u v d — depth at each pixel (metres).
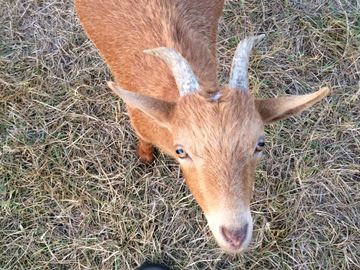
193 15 0.69
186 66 0.54
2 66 0.90
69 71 0.90
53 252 0.81
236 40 0.92
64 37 0.92
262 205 0.82
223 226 0.52
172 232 0.81
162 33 0.66
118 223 0.81
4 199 0.83
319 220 0.82
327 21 0.94
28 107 0.88
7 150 0.85
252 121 0.54
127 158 0.85
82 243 0.81
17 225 0.82
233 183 0.52
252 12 0.94
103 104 0.87
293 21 0.94
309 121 0.87
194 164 0.54
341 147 0.86
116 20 0.69
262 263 0.80
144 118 0.65
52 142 0.86
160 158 0.84
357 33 0.93
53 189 0.83
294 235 0.81
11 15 0.94
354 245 0.81
